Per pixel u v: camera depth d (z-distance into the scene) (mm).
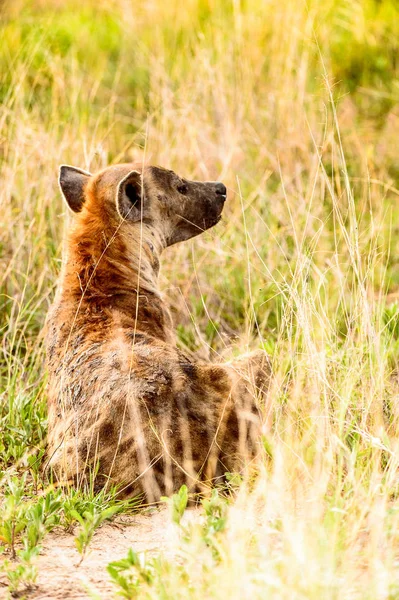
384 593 5758
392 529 6465
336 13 19766
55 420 8836
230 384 8539
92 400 8375
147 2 20500
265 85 17109
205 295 13062
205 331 12648
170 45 19422
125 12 20469
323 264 12508
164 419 8078
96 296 9320
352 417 8234
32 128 14578
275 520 6855
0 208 13141
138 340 8758
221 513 7105
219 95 16250
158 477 8016
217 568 6141
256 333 12359
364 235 13484
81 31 20125
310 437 8000
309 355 8602
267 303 12719
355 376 8320
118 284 9477
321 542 6160
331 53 18938
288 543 6164
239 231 13836
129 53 19516
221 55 17000
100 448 8219
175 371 8305
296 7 17953
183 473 8023
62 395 8719
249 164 15531
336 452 7664
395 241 14188
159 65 17469
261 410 8500
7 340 12000
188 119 15500
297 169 14695
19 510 7637
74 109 15430
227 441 8250
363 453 7699
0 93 16281
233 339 12273
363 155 15734
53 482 8602
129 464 8070
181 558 6730
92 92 16781
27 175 13586
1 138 14156
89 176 10570
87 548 7250
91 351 8711
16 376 10938
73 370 8695
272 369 8773
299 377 8555
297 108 16094
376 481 7242
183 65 17797
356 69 18938
